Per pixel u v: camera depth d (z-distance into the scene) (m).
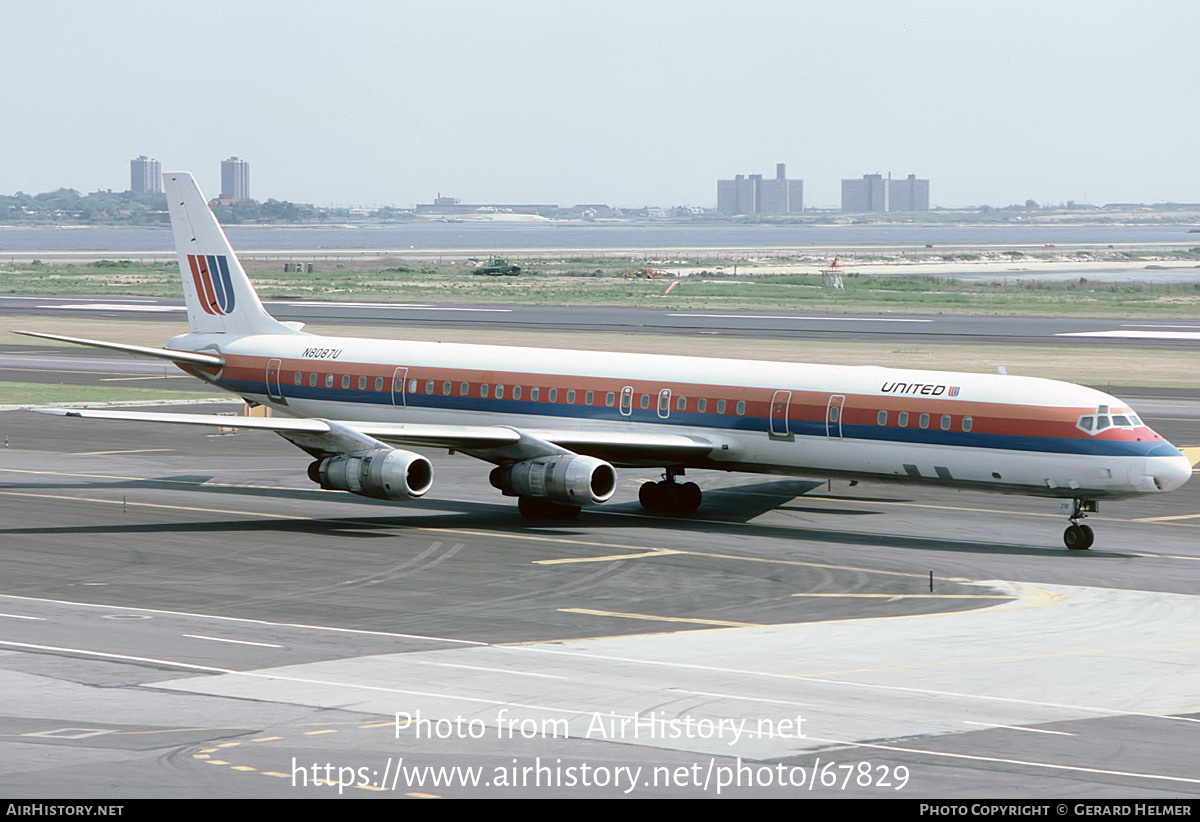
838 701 74.50
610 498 143.50
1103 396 124.69
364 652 85.19
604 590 105.75
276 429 130.88
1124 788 59.94
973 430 126.25
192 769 61.31
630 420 143.75
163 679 77.94
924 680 79.31
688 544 125.62
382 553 119.94
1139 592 106.38
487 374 152.12
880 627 93.75
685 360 145.25
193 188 173.00
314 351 164.25
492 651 85.81
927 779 61.09
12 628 90.88
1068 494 123.75
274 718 70.06
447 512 142.62
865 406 131.75
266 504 145.62
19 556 116.25
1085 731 69.06
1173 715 72.31
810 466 135.88
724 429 138.75
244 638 88.75
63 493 149.75
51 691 75.00
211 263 173.50
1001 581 110.44
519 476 133.38
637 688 76.94
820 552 122.56
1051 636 91.25
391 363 158.50
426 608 98.75
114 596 101.62
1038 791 59.44
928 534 133.12
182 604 99.19
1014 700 75.12
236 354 169.00
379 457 128.88
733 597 103.62
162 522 133.75
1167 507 150.25
